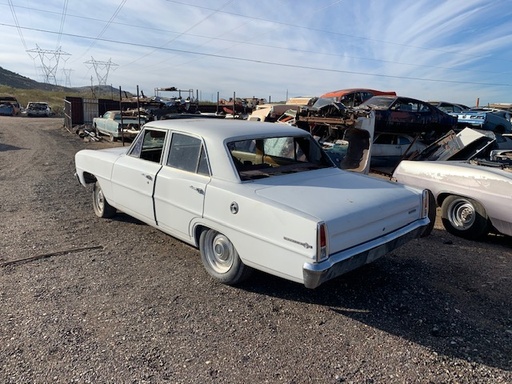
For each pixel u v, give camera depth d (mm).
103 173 5254
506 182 4680
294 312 3305
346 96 15086
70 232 5184
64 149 15336
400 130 11242
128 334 2938
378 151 10414
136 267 4121
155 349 2771
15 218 5785
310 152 4441
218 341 2883
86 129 20875
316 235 2846
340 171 4328
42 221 5648
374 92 15625
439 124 11930
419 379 2521
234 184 3543
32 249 4555
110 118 18484
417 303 3480
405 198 3646
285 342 2889
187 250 4613
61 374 2496
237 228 3396
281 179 3758
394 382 2494
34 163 11617
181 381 2465
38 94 78062
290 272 3039
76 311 3238
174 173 4082
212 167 3736
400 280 3924
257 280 3871
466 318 3248
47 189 7906
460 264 4352
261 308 3357
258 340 2904
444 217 5484
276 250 3111
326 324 3135
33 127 26297
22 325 3016
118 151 5516
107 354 2703
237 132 3916
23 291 3555
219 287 3713
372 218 3252
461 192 5141
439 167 5492
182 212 3953
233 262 3574
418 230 3781
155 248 4660
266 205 3162
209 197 3625
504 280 3959
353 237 3123
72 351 2725
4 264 4109
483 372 2592
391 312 3328
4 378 2447
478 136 7520
